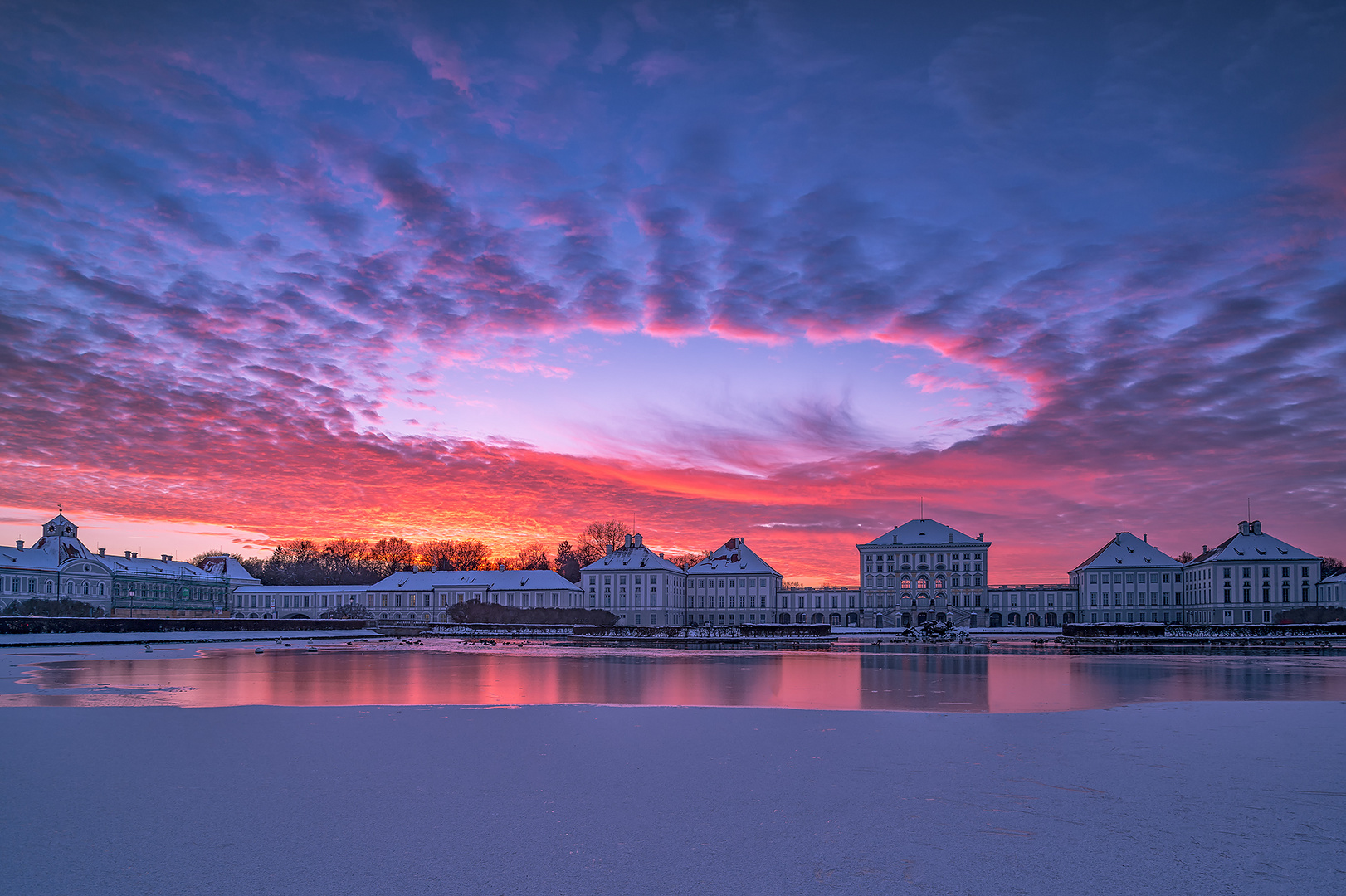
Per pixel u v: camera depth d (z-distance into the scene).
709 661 79.00
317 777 24.06
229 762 26.20
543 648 106.31
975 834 18.72
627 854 17.33
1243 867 16.64
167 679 56.16
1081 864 16.78
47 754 27.53
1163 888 15.55
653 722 35.38
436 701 43.66
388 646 108.69
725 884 15.66
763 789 22.72
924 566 190.25
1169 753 28.02
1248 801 21.58
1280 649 106.00
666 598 186.25
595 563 189.00
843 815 20.19
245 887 15.48
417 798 21.67
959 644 117.12
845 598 199.62
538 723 35.06
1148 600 186.62
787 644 118.06
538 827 19.11
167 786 22.98
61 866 16.53
